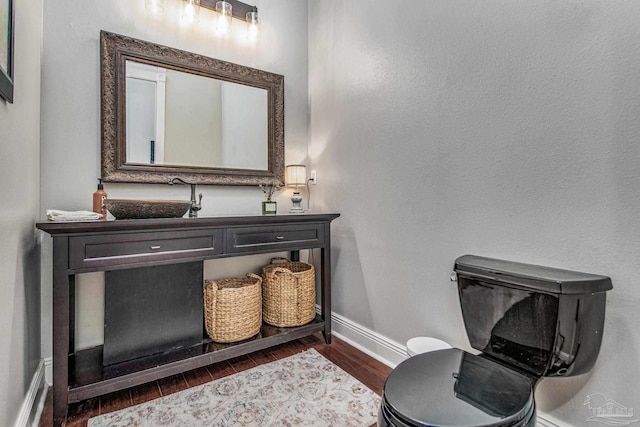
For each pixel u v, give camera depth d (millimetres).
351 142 2279
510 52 1401
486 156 1491
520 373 1096
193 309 1989
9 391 1167
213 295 1986
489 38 1477
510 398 931
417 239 1819
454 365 1123
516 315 1196
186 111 2209
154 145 2088
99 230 1466
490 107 1475
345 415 1504
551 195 1278
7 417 1146
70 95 1832
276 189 2594
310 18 2717
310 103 2719
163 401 1606
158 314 1881
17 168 1267
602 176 1146
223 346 1936
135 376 1622
